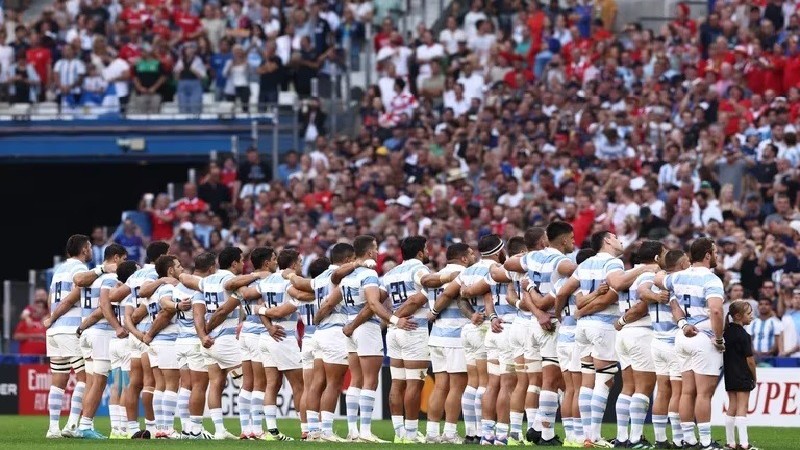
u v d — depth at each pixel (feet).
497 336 185.26
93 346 202.80
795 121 304.91
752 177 288.30
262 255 201.26
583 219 287.48
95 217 385.91
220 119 359.46
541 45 355.77
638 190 286.87
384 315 190.70
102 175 382.83
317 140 343.67
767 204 286.05
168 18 378.32
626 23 368.89
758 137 299.79
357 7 377.91
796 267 259.80
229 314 201.05
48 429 228.84
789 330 245.24
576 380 182.50
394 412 194.08
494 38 366.43
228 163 340.59
